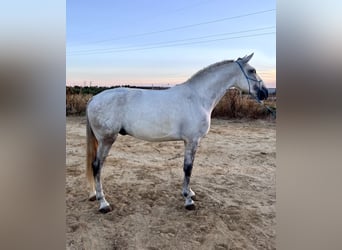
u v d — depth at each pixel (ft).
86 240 7.06
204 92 8.97
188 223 7.98
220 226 7.80
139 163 14.52
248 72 9.17
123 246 6.83
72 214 8.46
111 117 8.38
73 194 10.11
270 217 8.34
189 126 8.58
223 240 7.11
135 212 8.66
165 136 8.66
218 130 22.99
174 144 19.19
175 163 14.58
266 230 7.59
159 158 15.58
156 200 9.62
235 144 18.40
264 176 12.32
